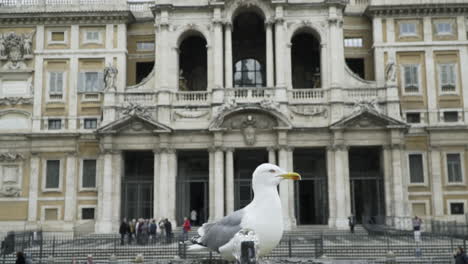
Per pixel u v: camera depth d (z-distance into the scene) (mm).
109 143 44250
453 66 48375
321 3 46000
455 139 47156
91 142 47750
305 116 44562
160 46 46062
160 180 43625
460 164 46969
